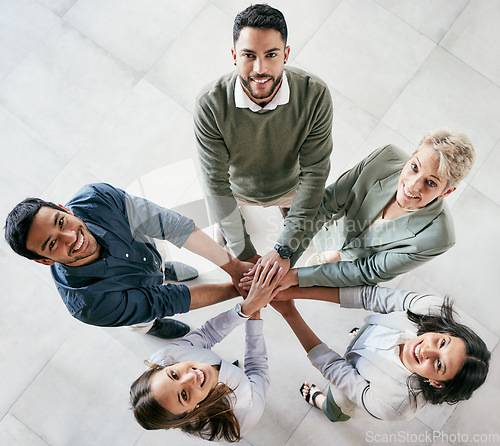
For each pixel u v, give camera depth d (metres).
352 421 2.35
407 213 1.63
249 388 1.74
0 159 2.70
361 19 2.84
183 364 1.64
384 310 1.85
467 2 2.84
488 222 2.55
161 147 2.70
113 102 2.77
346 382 1.78
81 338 2.46
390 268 1.74
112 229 1.55
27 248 1.41
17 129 2.74
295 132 1.61
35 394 2.40
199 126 1.59
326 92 1.52
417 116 2.71
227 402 1.67
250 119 1.54
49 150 2.71
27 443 2.34
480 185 2.60
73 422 2.37
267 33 1.25
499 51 2.78
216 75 2.79
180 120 2.74
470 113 2.70
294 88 1.48
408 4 2.85
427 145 1.46
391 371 1.69
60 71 2.82
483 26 2.81
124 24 2.88
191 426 1.70
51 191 2.66
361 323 2.45
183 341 1.81
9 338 2.46
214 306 2.49
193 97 2.77
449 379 1.58
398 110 2.72
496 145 2.65
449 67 2.76
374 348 1.76
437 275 2.48
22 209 1.37
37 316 2.49
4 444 2.34
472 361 1.56
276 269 1.85
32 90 2.80
